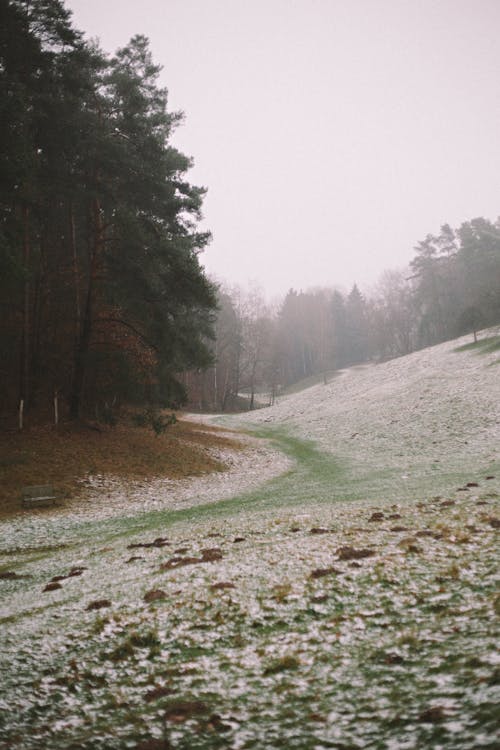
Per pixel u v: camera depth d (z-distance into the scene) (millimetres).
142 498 20766
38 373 31062
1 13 21641
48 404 32281
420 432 36469
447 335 103062
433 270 106312
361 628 5789
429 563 7738
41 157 25969
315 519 12945
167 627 6500
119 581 8969
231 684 4895
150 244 27062
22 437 25766
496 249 95000
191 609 7008
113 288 29359
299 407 66250
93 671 5512
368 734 3662
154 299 28484
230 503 18781
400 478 21875
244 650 5645
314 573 7855
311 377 118812
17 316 30750
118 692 5012
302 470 28453
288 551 9578
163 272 28500
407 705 3971
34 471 21922
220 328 91125
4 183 21609
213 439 40625
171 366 35094
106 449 27203
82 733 4277
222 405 84688
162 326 29203
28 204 23750
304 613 6473
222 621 6496
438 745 3273
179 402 35062
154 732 4152
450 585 6691
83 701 4891
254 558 9336
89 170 26969
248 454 35906
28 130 24328
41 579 10047
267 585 7645
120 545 12602
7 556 12750
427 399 46562
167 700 4715
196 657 5617
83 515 17594
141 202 27812
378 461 29406
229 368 90125
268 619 6430
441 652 4828
